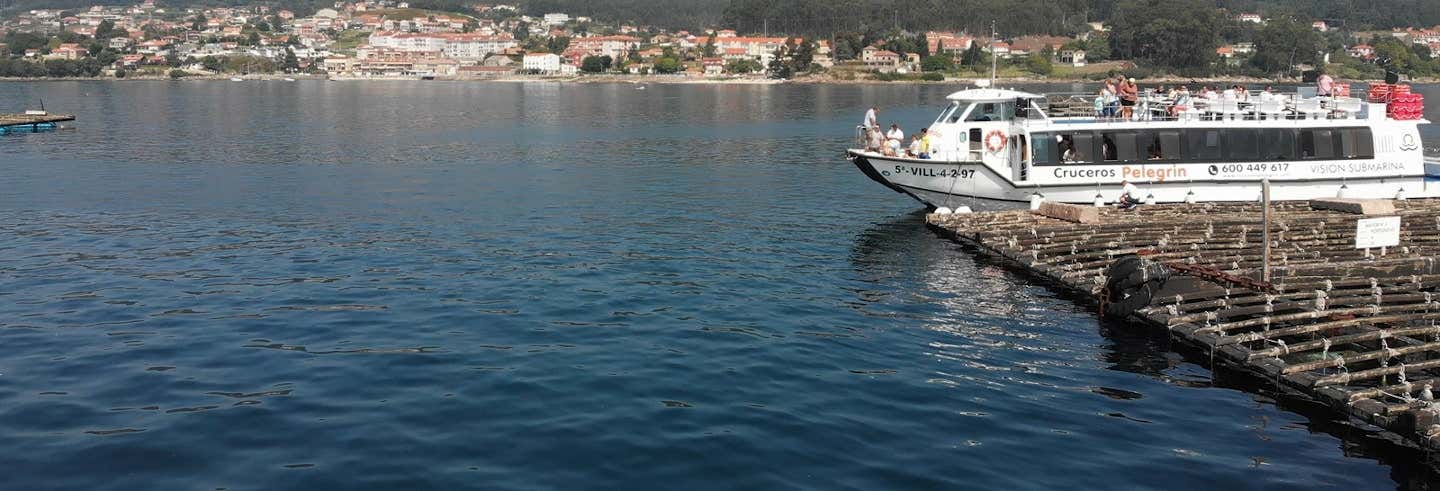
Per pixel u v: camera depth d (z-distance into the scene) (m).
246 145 86.75
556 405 21.36
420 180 62.41
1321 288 29.30
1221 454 19.53
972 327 28.39
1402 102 46.81
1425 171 48.50
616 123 118.44
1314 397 22.09
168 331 26.98
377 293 31.48
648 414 20.91
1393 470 18.89
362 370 23.62
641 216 48.22
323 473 18.03
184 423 20.30
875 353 25.64
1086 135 44.00
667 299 30.94
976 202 45.34
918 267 36.69
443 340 26.16
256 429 20.02
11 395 21.88
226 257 37.34
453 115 134.38
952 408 21.70
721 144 90.06
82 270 34.91
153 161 72.44
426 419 20.53
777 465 18.58
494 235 42.47
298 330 27.12
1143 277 28.28
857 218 48.44
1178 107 46.09
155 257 37.28
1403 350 23.28
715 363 24.41
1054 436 20.25
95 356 24.70
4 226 43.97
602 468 18.33
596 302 30.38
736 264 36.88
